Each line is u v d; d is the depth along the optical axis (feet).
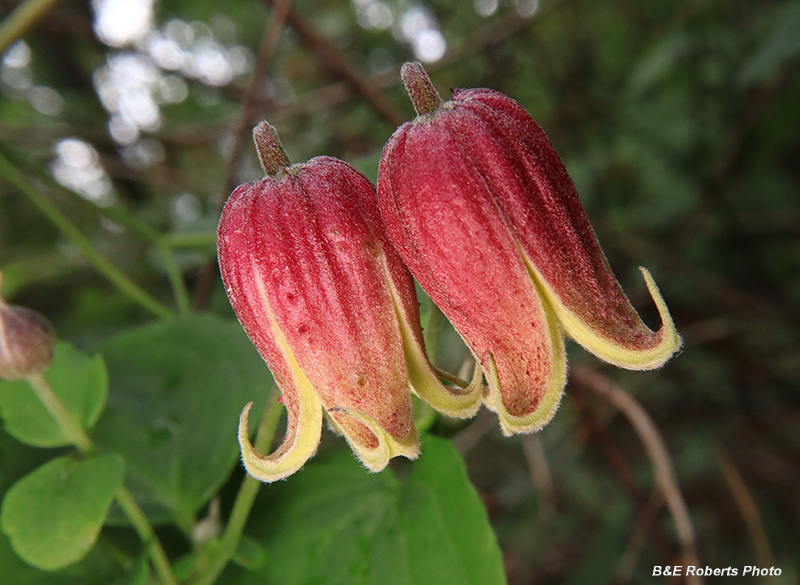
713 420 0.67
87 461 0.28
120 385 0.34
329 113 0.74
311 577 0.29
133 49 0.65
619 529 0.62
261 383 0.33
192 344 0.35
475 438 0.53
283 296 0.21
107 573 0.31
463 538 0.28
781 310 0.65
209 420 0.33
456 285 0.21
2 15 0.64
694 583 0.39
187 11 0.85
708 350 0.67
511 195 0.21
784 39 0.51
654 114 0.74
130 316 0.71
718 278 0.72
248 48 0.91
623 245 0.69
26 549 0.26
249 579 0.29
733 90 0.69
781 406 0.66
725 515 0.64
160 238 0.42
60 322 0.72
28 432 0.29
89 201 0.41
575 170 0.74
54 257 0.72
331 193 0.22
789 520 0.63
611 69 0.81
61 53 0.78
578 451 0.63
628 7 0.79
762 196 0.72
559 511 0.67
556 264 0.21
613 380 0.64
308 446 0.22
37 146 0.71
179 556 0.33
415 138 0.21
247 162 0.79
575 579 0.62
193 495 0.32
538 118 0.79
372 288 0.22
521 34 0.73
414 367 0.22
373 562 0.29
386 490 0.30
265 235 0.22
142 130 0.68
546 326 0.21
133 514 0.29
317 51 0.52
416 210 0.21
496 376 0.20
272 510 0.31
